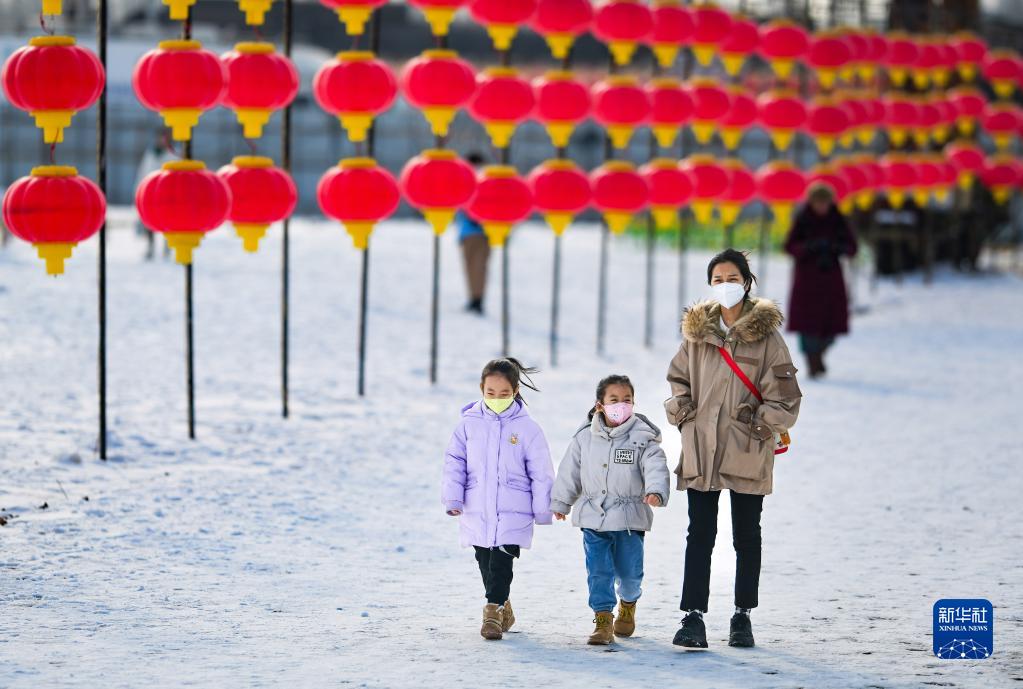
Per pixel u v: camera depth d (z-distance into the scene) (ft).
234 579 76.64
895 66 207.82
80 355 147.95
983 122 237.66
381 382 146.30
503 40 142.00
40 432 112.98
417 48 468.34
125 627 66.33
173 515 90.07
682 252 201.46
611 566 66.90
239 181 115.03
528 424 69.31
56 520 86.84
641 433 67.62
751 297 69.46
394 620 69.62
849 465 111.86
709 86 169.58
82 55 100.01
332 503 95.96
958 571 79.61
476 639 66.03
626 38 154.81
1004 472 109.09
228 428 119.65
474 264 197.16
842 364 172.86
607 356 172.24
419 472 107.04
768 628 68.59
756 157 394.93
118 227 272.31
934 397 147.54
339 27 458.91
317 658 61.41
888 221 261.85
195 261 219.61
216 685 56.49
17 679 56.75
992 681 58.44
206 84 107.86
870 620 69.67
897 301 237.86
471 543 68.69
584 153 405.18
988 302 237.66
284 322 126.41
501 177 142.51
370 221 126.82
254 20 117.50
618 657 62.64
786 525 91.91
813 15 224.53
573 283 236.43
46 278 191.11
